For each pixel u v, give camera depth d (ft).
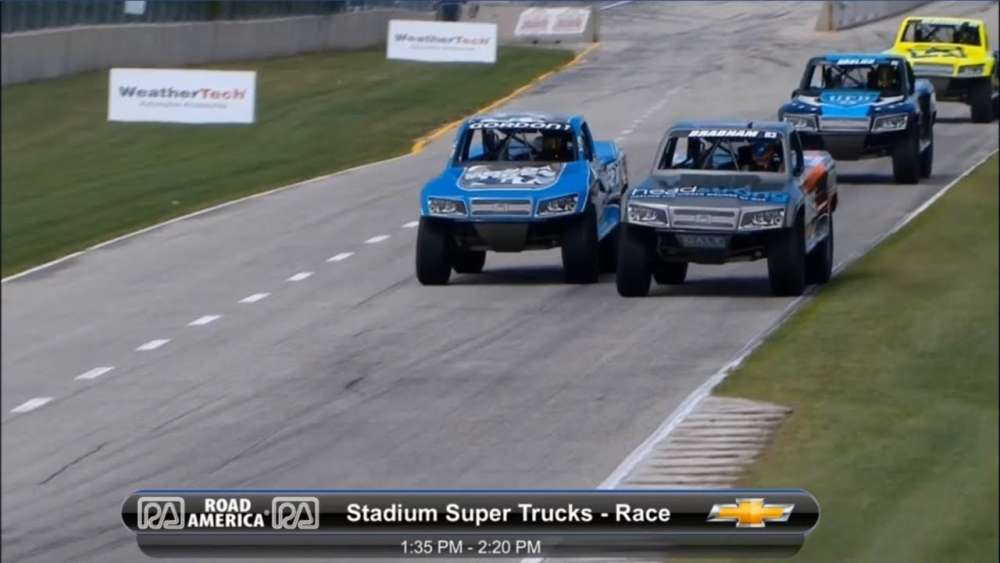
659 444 149.59
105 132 457.27
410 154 422.82
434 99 527.81
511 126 247.70
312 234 303.07
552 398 171.83
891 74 342.23
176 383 189.16
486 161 246.27
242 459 154.61
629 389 174.19
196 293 249.34
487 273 254.68
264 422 168.45
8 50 507.30
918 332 195.42
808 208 225.15
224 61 607.78
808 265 232.53
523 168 241.96
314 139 447.42
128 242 304.71
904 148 333.62
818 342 191.52
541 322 212.43
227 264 274.98
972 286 224.53
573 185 235.81
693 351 191.42
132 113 473.67
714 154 230.07
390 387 180.75
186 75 472.85
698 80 586.04
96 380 193.36
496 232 235.40
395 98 526.98
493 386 178.70
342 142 442.50
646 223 221.87
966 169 366.22
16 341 219.20
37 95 500.33
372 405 173.06
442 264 241.35
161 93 473.26
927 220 285.43
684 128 233.96
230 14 626.64
